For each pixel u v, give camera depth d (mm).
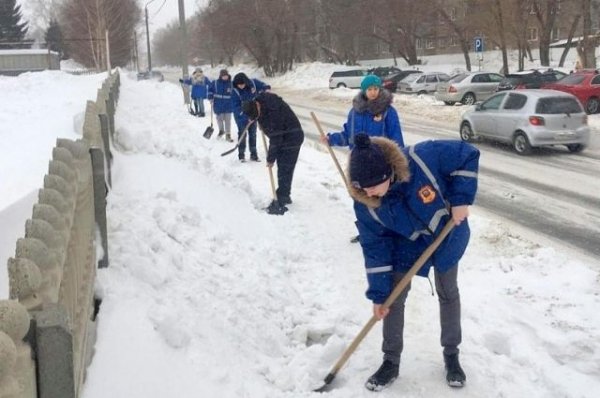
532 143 13266
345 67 51250
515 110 13836
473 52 53000
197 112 19328
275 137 7582
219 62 81875
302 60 61844
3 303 1936
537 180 10867
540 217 8383
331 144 6195
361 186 3217
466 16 46250
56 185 3086
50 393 2189
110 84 13977
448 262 3611
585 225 7938
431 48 62031
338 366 3732
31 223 2508
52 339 2162
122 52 65750
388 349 3740
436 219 3443
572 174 11328
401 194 3369
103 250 4074
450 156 3387
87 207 3775
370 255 3580
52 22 74000
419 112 24125
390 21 50562
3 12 69438
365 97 5766
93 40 50938
